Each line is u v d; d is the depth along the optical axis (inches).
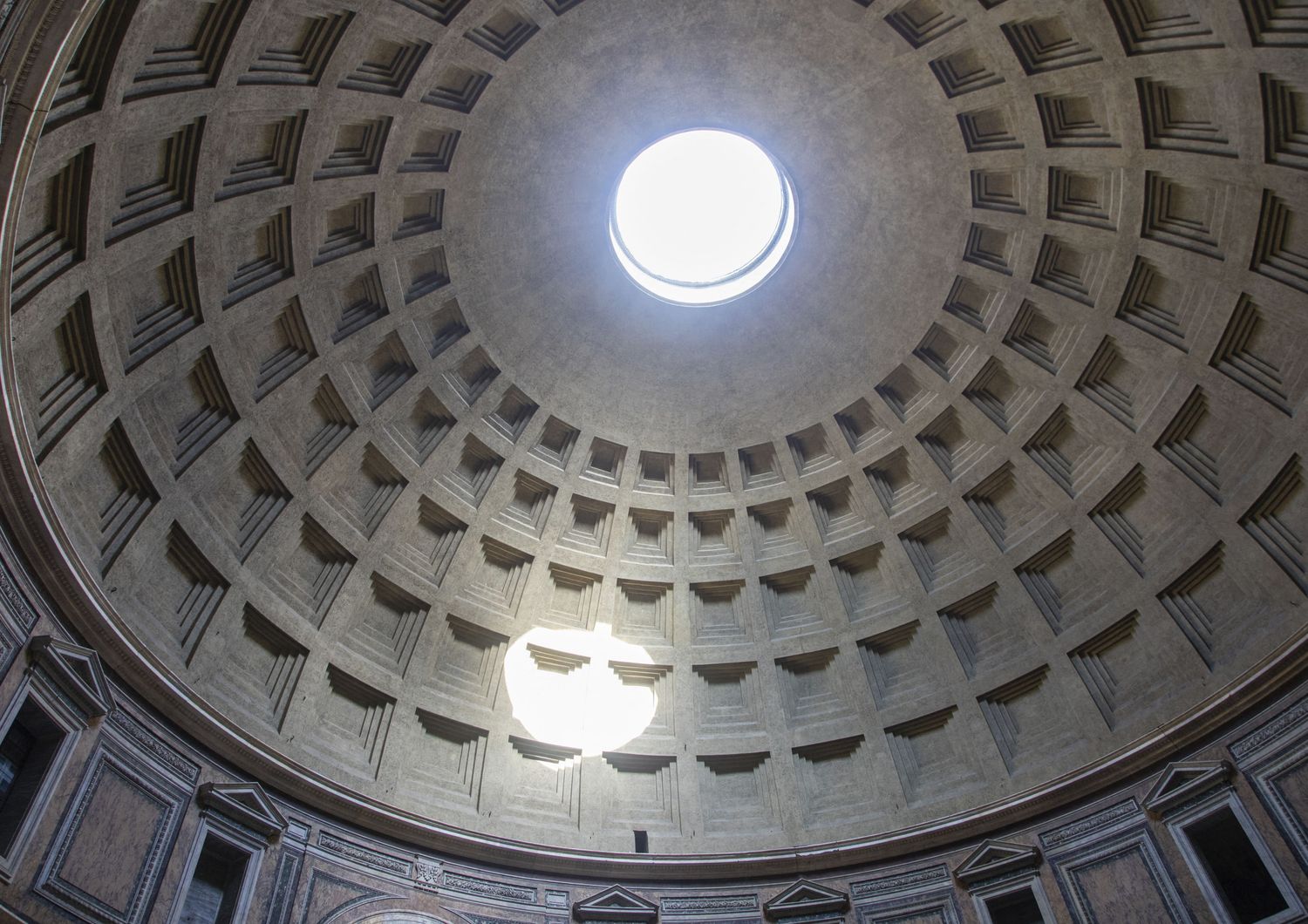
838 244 872.9
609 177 844.0
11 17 362.6
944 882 768.3
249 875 630.5
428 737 828.0
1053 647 837.8
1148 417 795.4
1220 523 759.1
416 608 857.5
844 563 943.7
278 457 762.8
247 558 735.7
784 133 821.2
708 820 853.2
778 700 906.7
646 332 920.9
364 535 825.5
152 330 639.8
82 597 557.3
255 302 705.0
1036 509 872.9
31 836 495.8
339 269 756.6
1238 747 685.3
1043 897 725.3
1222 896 655.1
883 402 916.0
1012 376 862.5
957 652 879.7
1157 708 761.6
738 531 959.0
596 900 767.7
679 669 926.4
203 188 624.4
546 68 747.4
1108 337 799.1
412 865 733.9
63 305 556.7
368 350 809.5
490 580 906.7
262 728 706.8
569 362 917.8
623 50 753.0
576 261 879.7
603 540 948.0
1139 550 814.5
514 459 913.5
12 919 470.3
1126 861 706.2
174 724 627.8
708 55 767.1
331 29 636.1
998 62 714.8
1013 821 772.0
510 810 818.8
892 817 828.6
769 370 934.4
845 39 739.4
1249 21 597.0
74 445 586.9
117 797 561.6
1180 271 740.7
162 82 554.9
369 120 707.4
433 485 869.2
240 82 603.8
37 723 523.5
